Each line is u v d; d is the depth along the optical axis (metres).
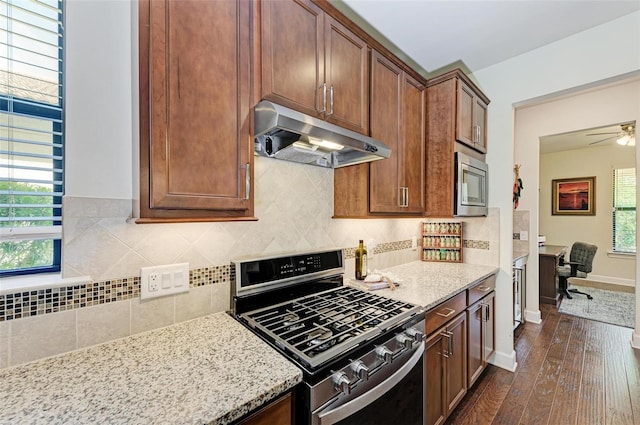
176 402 0.71
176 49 0.89
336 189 1.82
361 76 1.54
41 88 0.99
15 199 0.95
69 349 0.95
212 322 1.21
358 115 1.52
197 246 1.24
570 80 2.02
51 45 1.01
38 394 0.74
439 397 1.60
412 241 2.62
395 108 1.82
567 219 5.62
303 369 0.88
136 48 0.91
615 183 5.14
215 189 0.97
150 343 1.02
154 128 0.84
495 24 1.85
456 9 1.71
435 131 2.15
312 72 1.28
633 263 4.96
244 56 1.06
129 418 0.65
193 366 0.88
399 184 1.87
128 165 1.06
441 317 1.60
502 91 2.38
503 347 2.40
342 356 0.97
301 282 1.54
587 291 4.73
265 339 1.06
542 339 2.95
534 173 3.56
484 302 2.19
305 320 1.22
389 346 1.16
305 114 1.20
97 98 1.00
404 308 1.38
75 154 0.97
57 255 1.04
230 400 0.72
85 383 0.78
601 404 1.94
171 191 0.88
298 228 1.64
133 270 1.08
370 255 2.08
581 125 3.27
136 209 0.90
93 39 1.00
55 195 1.01
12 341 0.86
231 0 1.04
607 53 1.87
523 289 3.40
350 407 0.96
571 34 1.99
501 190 2.42
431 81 2.16
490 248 2.46
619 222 5.13
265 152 1.40
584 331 3.14
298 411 0.88
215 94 0.98
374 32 1.91
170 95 0.88
